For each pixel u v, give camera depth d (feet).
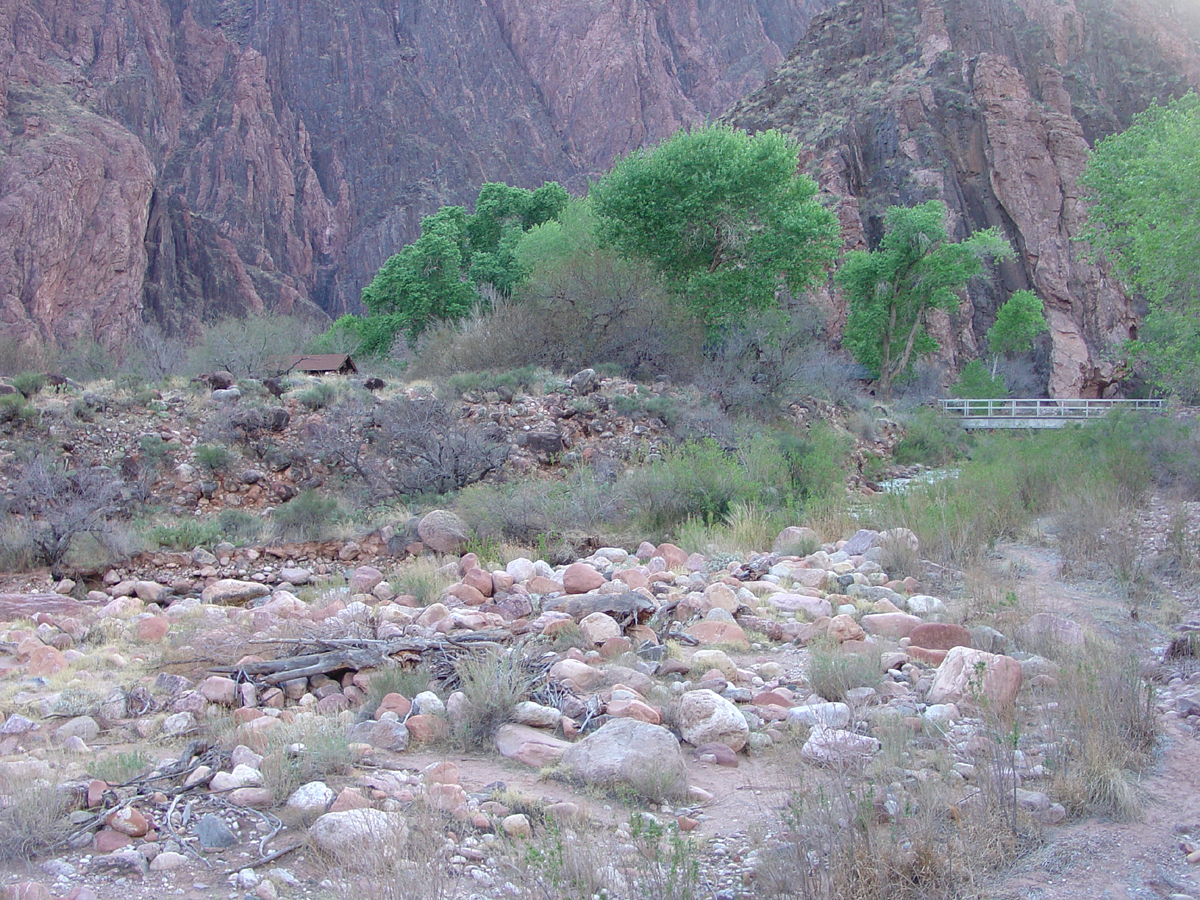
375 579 33.63
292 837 13.79
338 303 512.22
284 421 58.39
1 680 22.44
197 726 18.54
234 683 20.27
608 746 15.98
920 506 39.22
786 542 37.11
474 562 34.71
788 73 326.44
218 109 547.49
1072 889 12.44
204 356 87.76
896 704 18.89
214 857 13.26
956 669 19.26
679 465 47.24
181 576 38.42
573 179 579.89
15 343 92.07
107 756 16.97
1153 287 54.90
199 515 50.85
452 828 13.87
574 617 25.66
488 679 18.67
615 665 21.30
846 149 261.24
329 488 54.24
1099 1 318.86
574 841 13.00
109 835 13.70
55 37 488.02
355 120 587.68
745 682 21.02
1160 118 62.28
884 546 33.73
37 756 17.04
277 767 15.29
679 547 38.70
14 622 28.40
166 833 13.87
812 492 48.47
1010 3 293.43
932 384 171.22
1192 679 20.39
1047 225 250.37
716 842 13.73
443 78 617.62
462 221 162.61
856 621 25.80
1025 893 12.34
